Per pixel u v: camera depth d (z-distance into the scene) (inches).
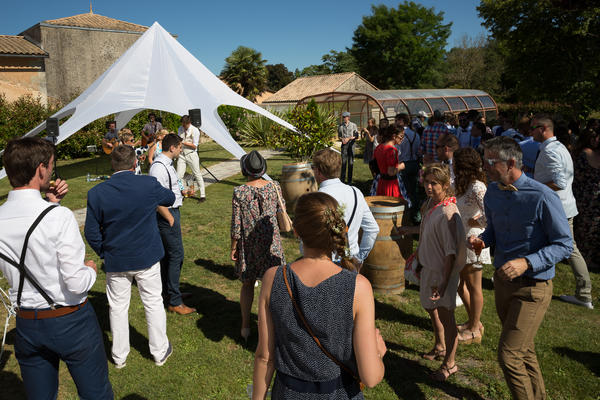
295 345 60.0
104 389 93.9
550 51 923.4
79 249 84.0
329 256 63.9
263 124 776.3
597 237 206.2
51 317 83.4
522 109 1183.6
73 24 877.2
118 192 120.5
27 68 784.3
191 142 351.6
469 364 134.0
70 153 663.1
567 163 164.9
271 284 61.9
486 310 168.9
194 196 381.7
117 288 128.6
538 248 97.3
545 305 97.1
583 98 910.4
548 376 126.2
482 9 946.1
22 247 79.9
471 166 137.2
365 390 122.1
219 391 123.2
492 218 104.9
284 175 311.9
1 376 130.6
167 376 129.7
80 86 896.3
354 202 118.4
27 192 80.8
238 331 156.0
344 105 903.7
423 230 123.3
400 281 184.1
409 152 293.0
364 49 2253.9
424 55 2185.0
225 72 2000.5
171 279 166.7
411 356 139.0
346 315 58.7
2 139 584.1
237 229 139.1
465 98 958.4
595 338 146.6
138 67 309.9
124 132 295.9
